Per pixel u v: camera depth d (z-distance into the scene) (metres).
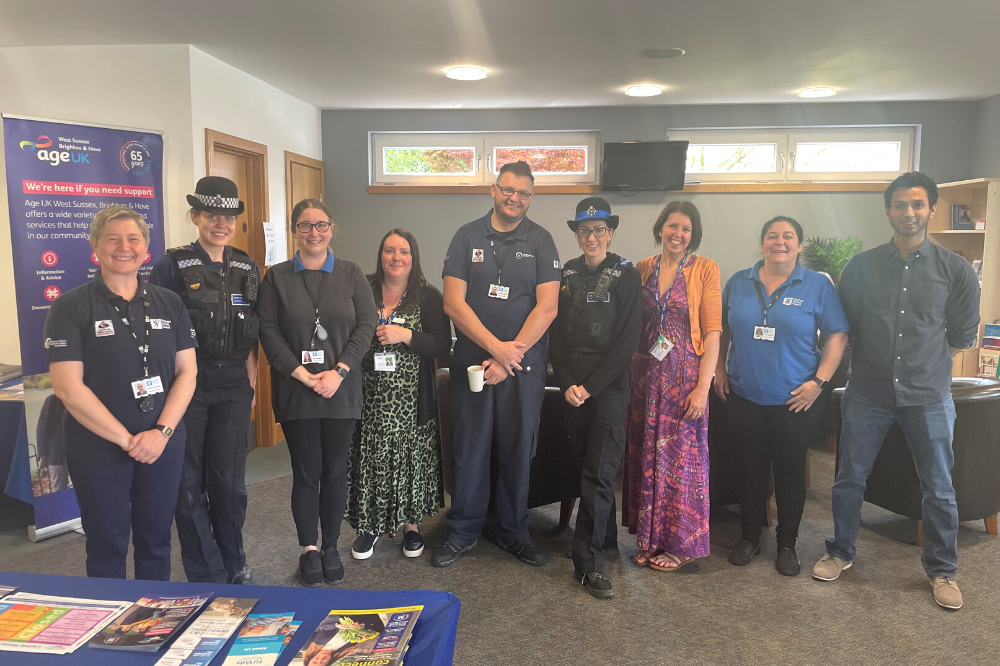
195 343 2.25
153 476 2.10
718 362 3.04
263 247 4.77
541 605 2.54
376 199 6.00
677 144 5.59
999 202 4.86
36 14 3.25
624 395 2.62
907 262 2.53
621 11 3.34
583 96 5.37
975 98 5.49
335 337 2.58
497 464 3.24
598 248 2.67
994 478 3.09
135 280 2.07
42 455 3.20
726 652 2.22
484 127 5.90
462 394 2.83
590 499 2.65
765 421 2.79
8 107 3.75
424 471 2.97
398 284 2.90
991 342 4.86
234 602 1.36
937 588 2.56
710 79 4.80
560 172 6.03
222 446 2.46
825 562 2.77
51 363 1.93
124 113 3.85
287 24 3.51
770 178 5.97
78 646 1.21
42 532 3.22
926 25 3.58
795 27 3.60
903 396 2.56
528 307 2.76
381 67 4.40
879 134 5.84
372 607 1.35
